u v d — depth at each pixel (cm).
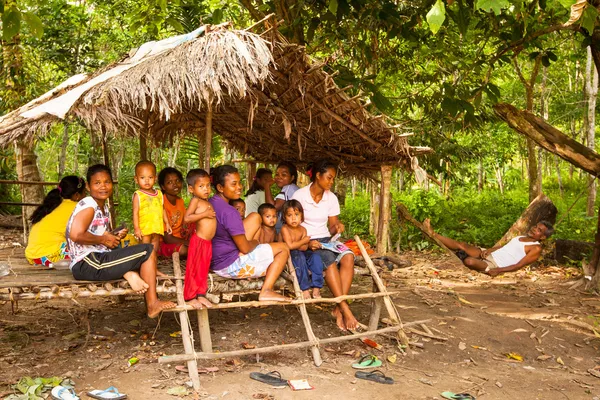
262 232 494
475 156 1227
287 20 707
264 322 530
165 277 425
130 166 1606
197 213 423
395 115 1231
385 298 492
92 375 395
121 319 536
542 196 886
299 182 905
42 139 433
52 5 1055
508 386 418
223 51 411
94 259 405
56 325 516
